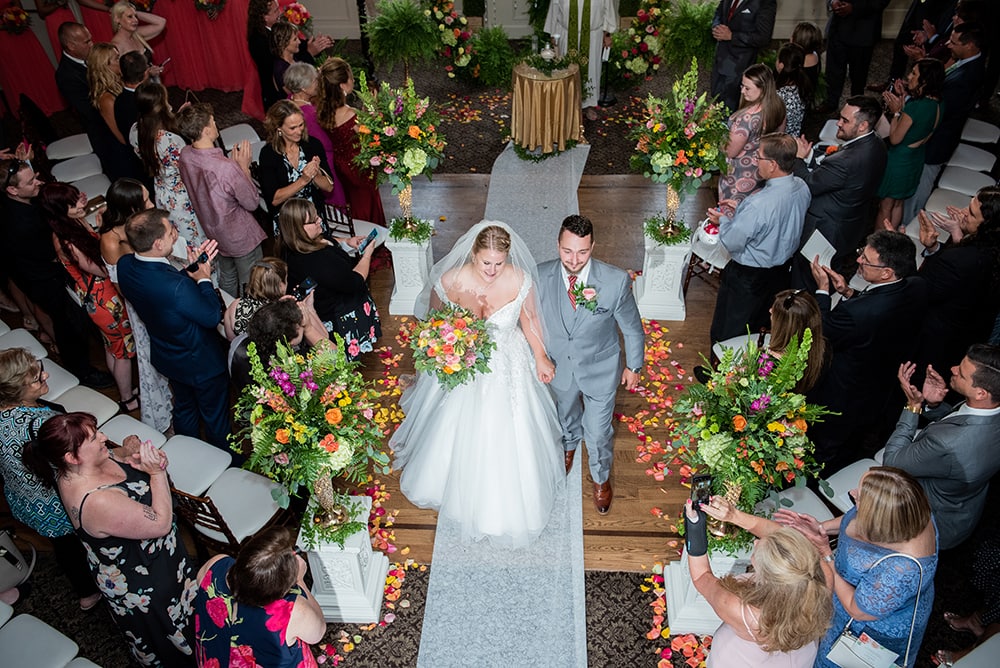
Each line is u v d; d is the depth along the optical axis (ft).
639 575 12.37
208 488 11.98
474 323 10.94
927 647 11.44
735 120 16.92
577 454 14.15
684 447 10.62
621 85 26.71
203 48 27.14
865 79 24.71
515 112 23.03
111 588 9.53
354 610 11.64
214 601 8.27
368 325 15.57
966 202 17.83
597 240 20.26
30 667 9.57
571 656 11.19
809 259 15.48
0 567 11.75
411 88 16.05
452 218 21.21
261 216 19.90
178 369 12.85
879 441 14.70
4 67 24.66
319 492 10.55
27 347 13.98
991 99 25.71
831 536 11.54
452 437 12.46
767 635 7.59
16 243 14.14
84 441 8.75
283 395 9.66
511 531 12.40
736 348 14.29
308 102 17.85
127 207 13.20
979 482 10.31
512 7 31.73
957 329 13.52
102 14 25.50
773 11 21.13
